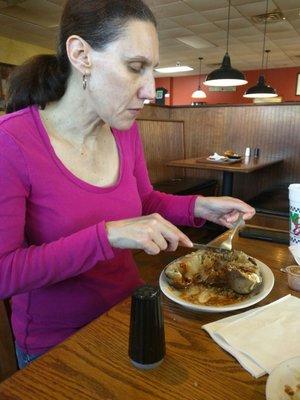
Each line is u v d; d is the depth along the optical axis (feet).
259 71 31.81
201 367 1.68
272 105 11.62
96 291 2.64
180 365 1.69
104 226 2.12
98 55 2.15
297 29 19.38
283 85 31.07
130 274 2.93
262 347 1.78
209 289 2.38
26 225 2.49
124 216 2.77
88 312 2.62
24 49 22.03
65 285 2.53
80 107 2.50
